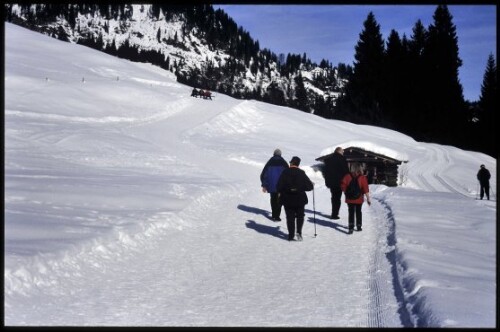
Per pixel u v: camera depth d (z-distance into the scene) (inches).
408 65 4247.0
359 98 4330.7
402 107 4202.8
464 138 4010.8
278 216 580.7
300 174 474.0
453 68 4200.3
